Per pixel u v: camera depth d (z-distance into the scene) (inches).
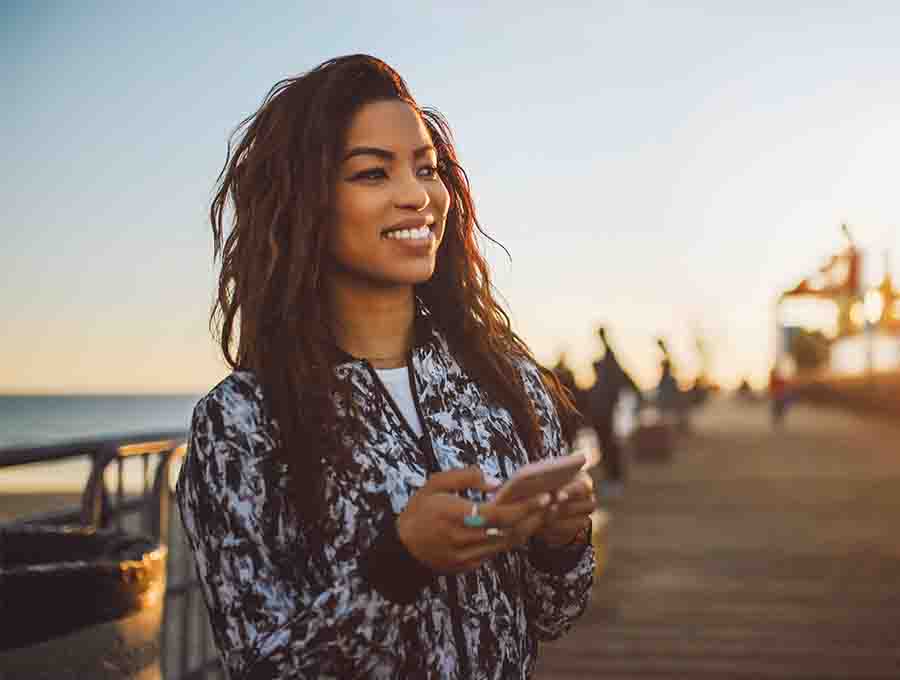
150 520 111.1
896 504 440.1
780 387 1108.5
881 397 1177.4
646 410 834.8
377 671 43.0
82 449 95.0
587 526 51.1
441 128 60.6
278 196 51.1
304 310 49.3
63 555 77.2
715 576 284.0
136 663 69.4
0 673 61.9
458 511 40.7
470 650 45.9
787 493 490.3
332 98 50.7
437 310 57.5
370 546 42.8
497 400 53.1
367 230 50.2
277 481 46.0
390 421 48.5
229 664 43.5
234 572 44.3
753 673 190.4
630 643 214.1
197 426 46.8
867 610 239.0
